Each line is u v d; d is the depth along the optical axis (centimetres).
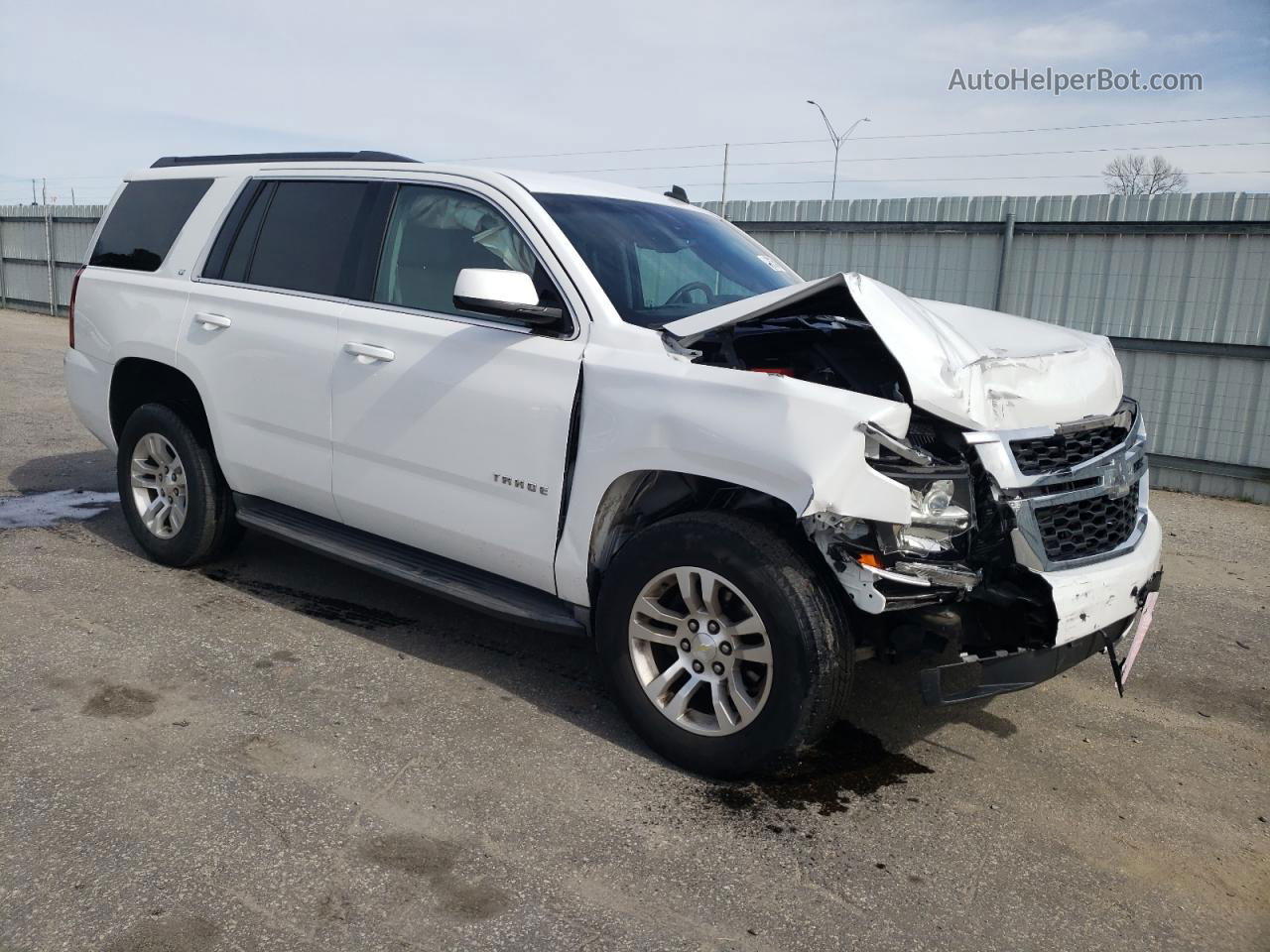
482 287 340
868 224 1045
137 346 493
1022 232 960
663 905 268
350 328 412
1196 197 875
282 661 409
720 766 327
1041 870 298
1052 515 322
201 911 254
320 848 283
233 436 462
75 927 246
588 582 355
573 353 353
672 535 328
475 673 409
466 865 280
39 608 450
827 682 307
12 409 965
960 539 312
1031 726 396
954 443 315
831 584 315
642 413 330
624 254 387
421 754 340
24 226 2109
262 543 560
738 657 321
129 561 521
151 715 356
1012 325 394
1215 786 356
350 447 414
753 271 443
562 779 329
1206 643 502
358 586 503
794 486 297
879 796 334
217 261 475
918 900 278
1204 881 298
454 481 383
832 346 366
